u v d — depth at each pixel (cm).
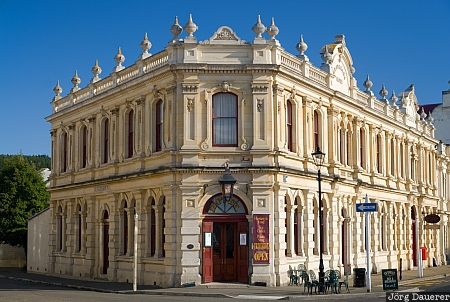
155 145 3803
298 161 3859
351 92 4681
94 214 4472
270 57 3609
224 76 3581
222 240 3534
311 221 3934
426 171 6375
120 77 4234
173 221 3503
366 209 3198
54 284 4038
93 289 3559
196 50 3578
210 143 3547
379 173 5125
